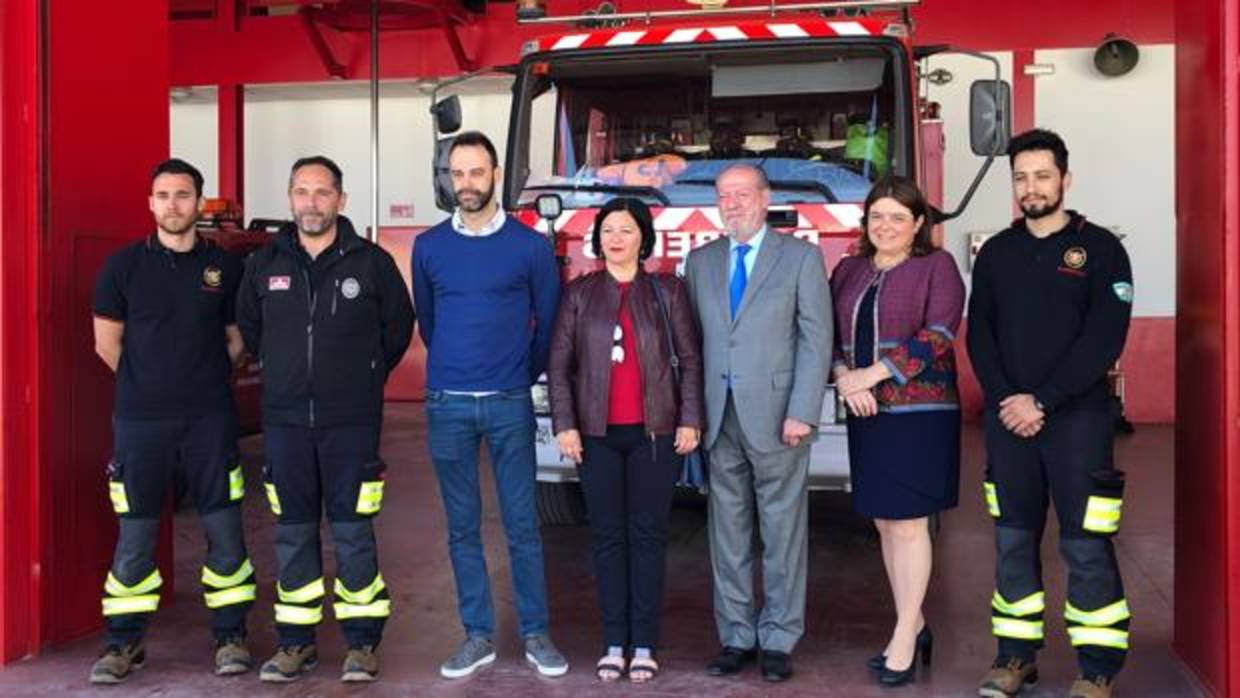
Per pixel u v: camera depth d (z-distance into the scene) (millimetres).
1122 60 11102
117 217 4883
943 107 11484
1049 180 3773
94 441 4789
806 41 5523
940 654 4469
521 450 4305
